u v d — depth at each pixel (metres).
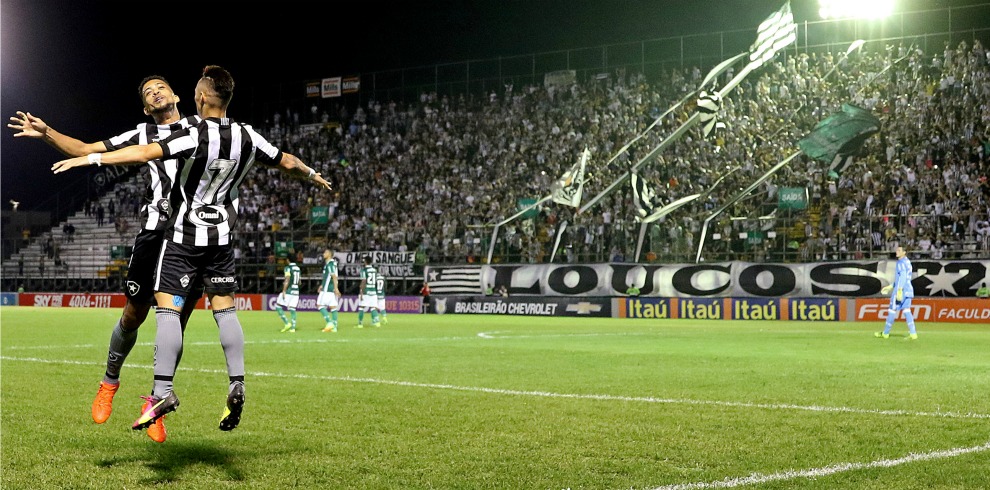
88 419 7.04
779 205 28.64
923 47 37.62
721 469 5.26
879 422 6.95
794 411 7.52
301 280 36.84
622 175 33.19
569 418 7.13
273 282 38.22
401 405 7.87
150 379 9.84
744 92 35.59
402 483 4.92
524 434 6.41
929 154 30.42
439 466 5.36
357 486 4.84
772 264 28.38
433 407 7.75
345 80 44.88
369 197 39.34
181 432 6.48
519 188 36.16
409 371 10.97
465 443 6.08
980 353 14.05
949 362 12.29
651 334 19.72
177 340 5.00
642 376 10.34
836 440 6.19
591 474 5.15
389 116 42.78
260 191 41.94
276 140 45.19
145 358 12.73
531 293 32.00
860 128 28.61
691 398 8.37
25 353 13.62
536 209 33.41
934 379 10.03
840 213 29.59
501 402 8.06
